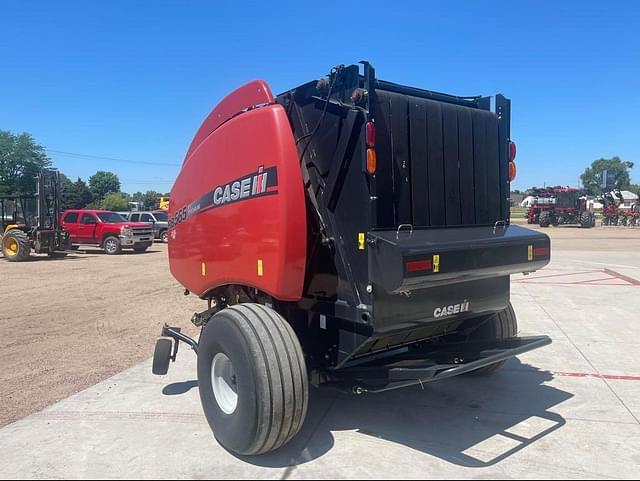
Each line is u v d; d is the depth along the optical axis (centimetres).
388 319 383
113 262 2105
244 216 427
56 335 830
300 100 434
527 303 1021
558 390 534
